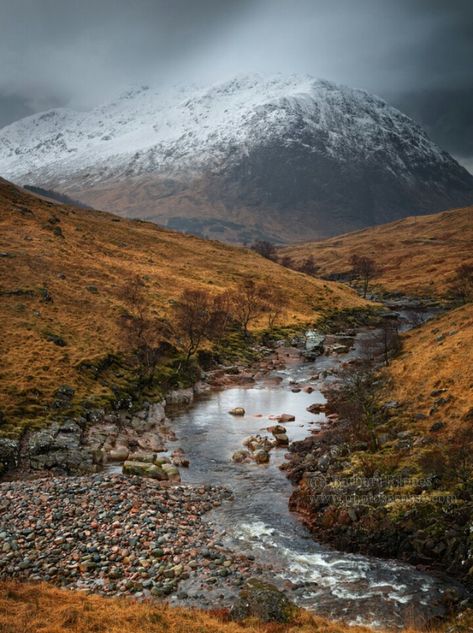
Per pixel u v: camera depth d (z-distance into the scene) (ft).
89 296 333.01
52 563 105.70
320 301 514.27
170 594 98.53
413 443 159.22
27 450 164.76
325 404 247.70
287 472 167.12
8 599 87.92
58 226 510.58
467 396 173.88
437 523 117.80
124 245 543.80
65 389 205.36
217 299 402.31
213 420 228.02
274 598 93.15
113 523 122.62
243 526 129.70
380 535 120.06
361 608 95.81
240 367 331.36
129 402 223.71
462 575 105.91
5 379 202.28
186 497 144.87
